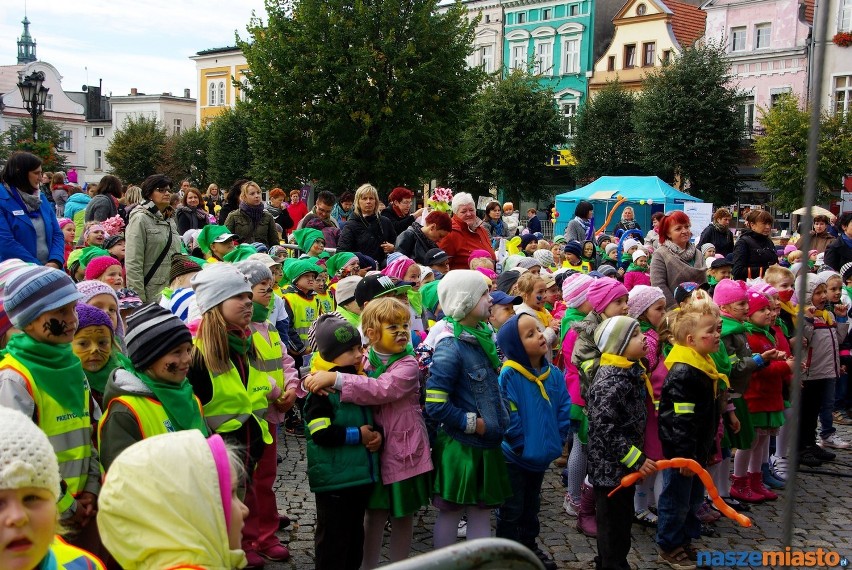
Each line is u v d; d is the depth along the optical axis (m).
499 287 6.54
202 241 7.48
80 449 3.31
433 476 4.34
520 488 4.53
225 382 3.96
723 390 5.03
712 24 37.34
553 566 4.71
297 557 4.66
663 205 24.62
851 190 20.59
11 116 67.06
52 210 6.89
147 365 3.37
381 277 5.32
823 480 6.48
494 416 4.28
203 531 1.94
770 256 8.73
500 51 48.53
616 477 4.25
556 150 39.00
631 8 42.31
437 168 26.62
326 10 24.80
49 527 1.94
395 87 24.72
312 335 4.67
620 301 5.37
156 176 7.20
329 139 24.97
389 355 4.27
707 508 5.49
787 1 34.72
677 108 32.53
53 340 3.27
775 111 26.75
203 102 65.94
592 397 4.38
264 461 4.61
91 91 80.00
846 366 8.54
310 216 10.89
